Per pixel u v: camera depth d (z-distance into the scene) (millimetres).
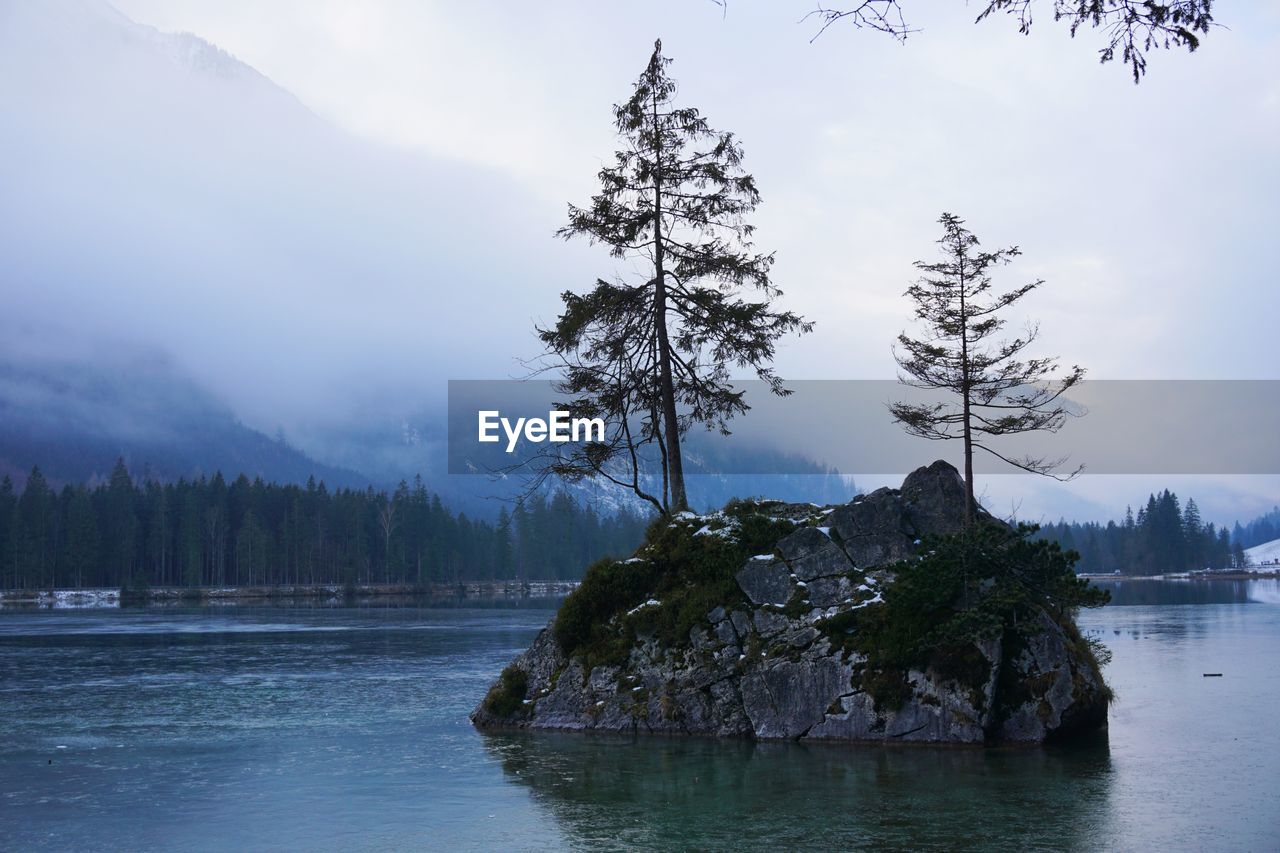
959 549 26375
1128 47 9359
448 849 16703
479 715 31094
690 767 23406
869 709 26188
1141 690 37594
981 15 9070
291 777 22844
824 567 28797
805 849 16422
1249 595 149250
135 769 23984
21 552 176875
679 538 31297
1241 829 17438
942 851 16219
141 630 84688
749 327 35906
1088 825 17797
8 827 18375
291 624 93000
